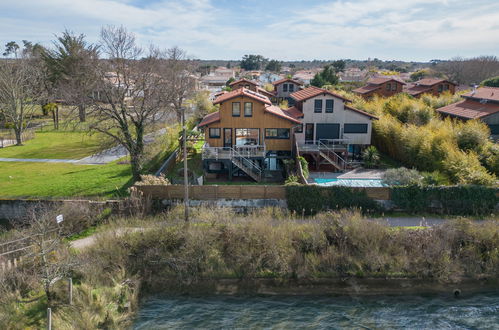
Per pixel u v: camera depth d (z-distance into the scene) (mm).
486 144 31297
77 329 15883
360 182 31984
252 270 21422
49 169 37875
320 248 22297
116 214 25984
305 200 26656
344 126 38438
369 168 36844
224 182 33344
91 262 20062
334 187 26641
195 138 49375
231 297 19719
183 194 27344
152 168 36375
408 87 75938
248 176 35531
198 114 63188
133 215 25938
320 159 37531
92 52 33062
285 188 26891
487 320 17875
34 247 20094
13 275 18391
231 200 27266
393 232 22859
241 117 35594
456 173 28234
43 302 17438
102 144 32125
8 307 16406
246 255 21766
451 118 41938
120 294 18938
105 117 31578
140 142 32156
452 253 22156
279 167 37312
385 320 17875
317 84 82438
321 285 20703
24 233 21578
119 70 30938
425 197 26578
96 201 26609
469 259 21797
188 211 24141
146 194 27344
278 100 66625
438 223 24953
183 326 17297
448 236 22297
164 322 17578
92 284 19031
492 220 24406
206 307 18859
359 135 38625
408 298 19672
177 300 19438
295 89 66938
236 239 22562
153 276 20969
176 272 21172
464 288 20500
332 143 38312
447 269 21172
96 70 30297
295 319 17906
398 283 20844
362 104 48062
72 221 24281
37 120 71125
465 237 22406
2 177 34812
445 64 128000
